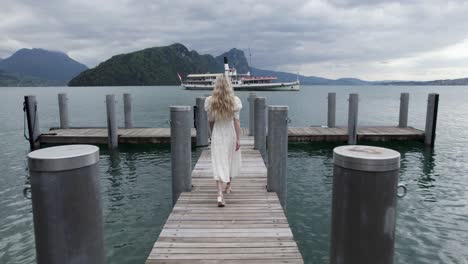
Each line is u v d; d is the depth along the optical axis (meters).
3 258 5.18
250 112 11.55
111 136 12.43
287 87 99.75
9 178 9.23
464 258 5.20
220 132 4.99
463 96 74.94
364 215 2.29
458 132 17.56
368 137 13.32
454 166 10.33
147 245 5.57
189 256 3.65
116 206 7.21
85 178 2.22
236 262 3.53
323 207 7.16
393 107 40.59
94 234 2.30
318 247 5.52
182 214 4.72
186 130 5.50
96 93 89.06
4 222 6.40
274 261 3.56
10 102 50.00
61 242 2.18
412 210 6.96
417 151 12.30
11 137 16.17
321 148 12.74
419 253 5.33
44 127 22.02
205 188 5.80
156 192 8.06
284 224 4.42
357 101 12.77
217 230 4.25
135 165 10.44
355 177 2.29
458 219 6.54
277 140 5.45
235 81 93.00
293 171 9.87
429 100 12.75
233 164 5.27
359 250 2.32
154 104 42.56
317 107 38.31
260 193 5.55
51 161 2.11
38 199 2.17
